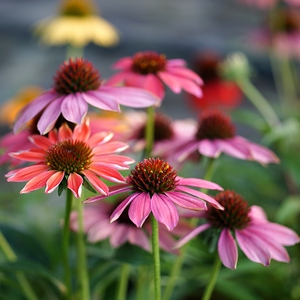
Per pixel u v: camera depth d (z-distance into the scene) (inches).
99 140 26.3
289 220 41.1
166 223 23.9
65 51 129.9
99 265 30.5
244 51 107.1
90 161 25.2
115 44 128.6
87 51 129.3
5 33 139.8
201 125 31.6
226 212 26.8
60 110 27.0
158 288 25.2
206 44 123.5
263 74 105.0
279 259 26.2
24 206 45.3
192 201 24.5
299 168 38.8
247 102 91.3
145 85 31.0
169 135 34.8
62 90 28.0
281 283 38.0
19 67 117.4
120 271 34.4
